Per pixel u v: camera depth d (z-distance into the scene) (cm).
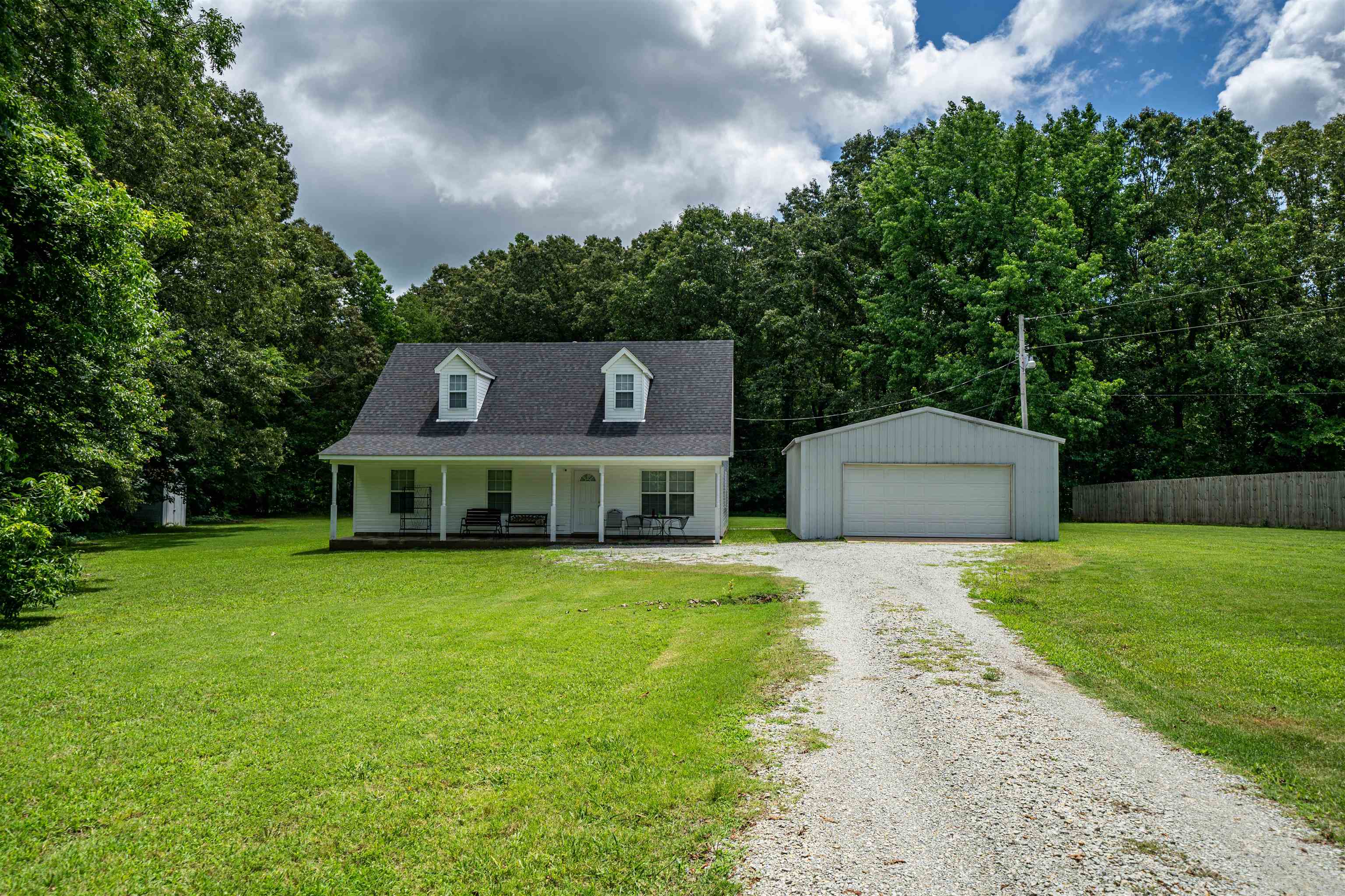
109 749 532
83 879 363
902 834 393
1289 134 3269
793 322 3591
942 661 755
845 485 2089
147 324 1260
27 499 1049
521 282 4669
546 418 2320
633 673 723
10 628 982
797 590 1207
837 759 502
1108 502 2997
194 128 2320
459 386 2330
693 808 429
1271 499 2230
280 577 1495
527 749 522
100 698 652
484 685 682
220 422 2530
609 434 2242
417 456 2130
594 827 408
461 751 521
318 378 4147
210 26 1634
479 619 1009
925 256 3152
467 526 2225
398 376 2503
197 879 363
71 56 1455
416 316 4997
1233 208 3112
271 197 2706
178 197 2169
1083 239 3050
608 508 2245
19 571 989
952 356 2888
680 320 3994
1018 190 2948
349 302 4538
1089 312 2948
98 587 1369
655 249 4522
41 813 432
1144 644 792
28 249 1063
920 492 2066
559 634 908
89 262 1125
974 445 2039
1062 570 1288
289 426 4134
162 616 1068
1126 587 1105
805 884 344
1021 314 2573
